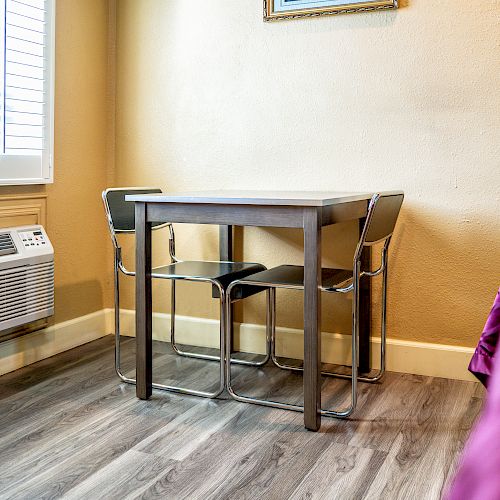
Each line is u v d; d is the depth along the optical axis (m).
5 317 2.53
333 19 2.76
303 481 1.75
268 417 2.22
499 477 0.41
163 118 3.17
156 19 3.14
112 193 2.56
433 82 2.61
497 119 2.52
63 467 1.82
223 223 2.20
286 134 2.91
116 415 2.23
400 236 2.72
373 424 2.16
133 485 1.72
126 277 3.33
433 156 2.63
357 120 2.76
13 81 2.63
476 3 2.52
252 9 2.93
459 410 2.29
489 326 1.26
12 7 2.59
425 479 1.76
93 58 3.17
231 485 1.72
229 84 3.01
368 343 2.74
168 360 2.94
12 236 2.61
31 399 2.39
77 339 3.15
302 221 2.06
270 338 2.81
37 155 2.78
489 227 2.57
